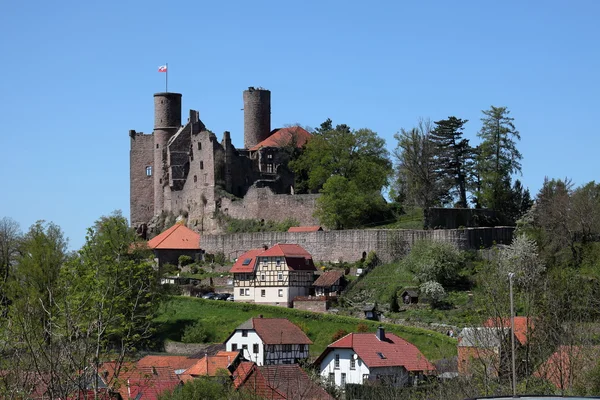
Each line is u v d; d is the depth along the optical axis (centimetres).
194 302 14475
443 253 13862
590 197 14050
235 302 14238
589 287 7538
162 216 19938
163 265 16738
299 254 15100
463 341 7688
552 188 14988
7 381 5266
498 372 6669
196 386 7231
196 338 12825
